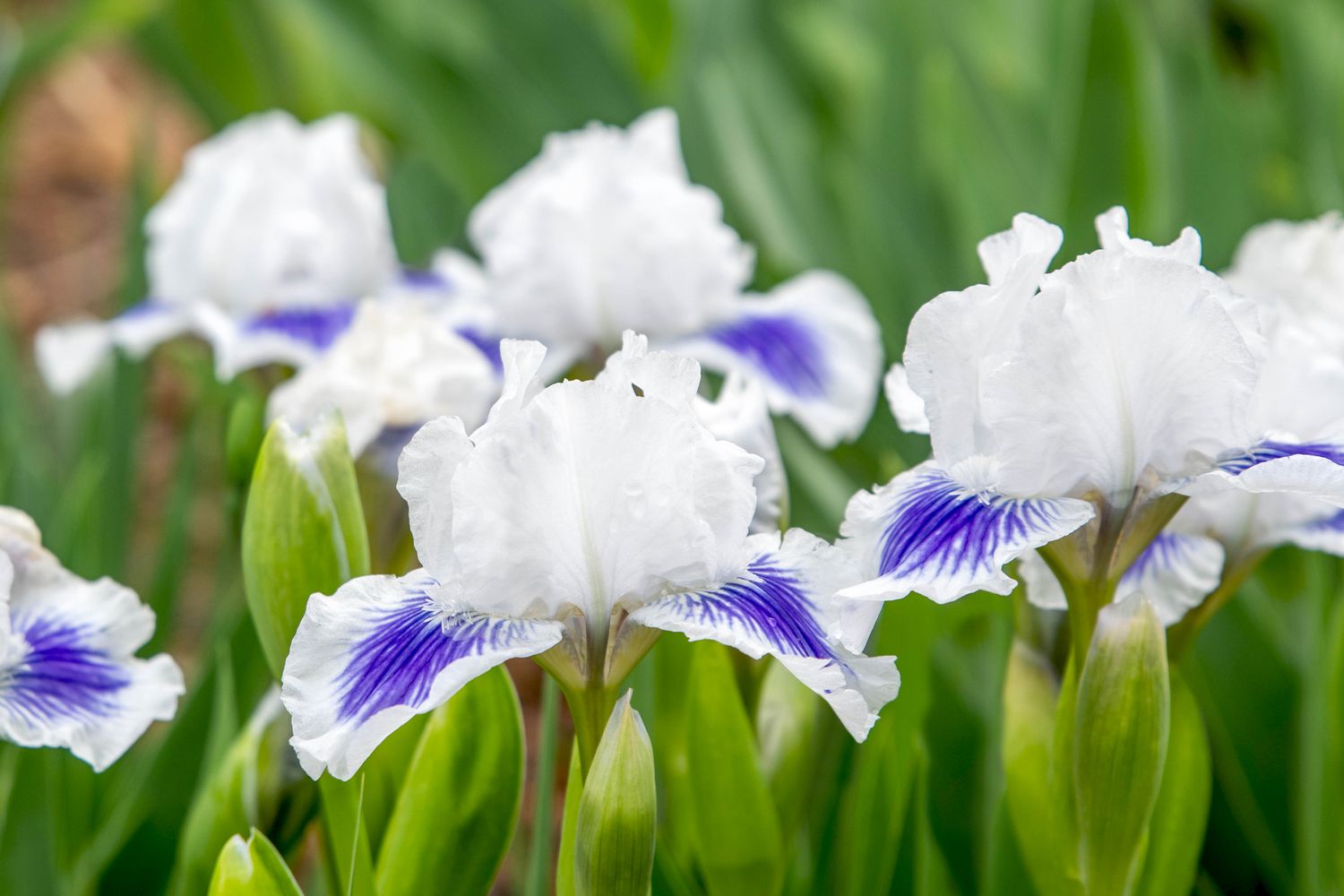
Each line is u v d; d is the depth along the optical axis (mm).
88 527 792
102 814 754
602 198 772
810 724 673
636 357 609
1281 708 752
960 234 1035
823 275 814
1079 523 606
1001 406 609
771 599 606
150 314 820
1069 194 909
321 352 781
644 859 606
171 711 645
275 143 808
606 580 604
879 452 948
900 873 688
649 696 691
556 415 597
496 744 651
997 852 682
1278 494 659
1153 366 608
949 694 728
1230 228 959
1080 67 904
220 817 664
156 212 819
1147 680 619
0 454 837
